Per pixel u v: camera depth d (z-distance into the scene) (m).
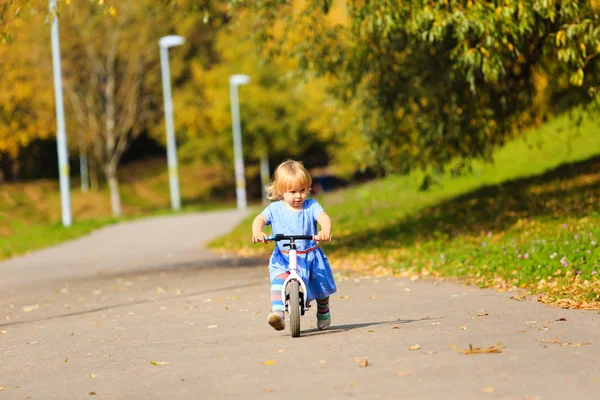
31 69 110.19
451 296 23.53
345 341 16.55
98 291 32.44
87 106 129.38
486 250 30.27
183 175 168.75
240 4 36.34
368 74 40.28
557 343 14.90
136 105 133.25
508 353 14.15
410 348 15.11
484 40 29.42
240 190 125.88
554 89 42.06
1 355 18.97
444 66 38.47
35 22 104.25
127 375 14.94
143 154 186.50
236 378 13.72
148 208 145.75
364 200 69.44
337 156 125.50
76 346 19.45
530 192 47.69
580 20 28.86
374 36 37.72
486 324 17.70
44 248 62.16
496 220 39.91
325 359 14.72
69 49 115.50
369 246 40.78
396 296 24.52
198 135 147.88
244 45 136.25
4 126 113.62
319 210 17.67
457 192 61.28
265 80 141.12
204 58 148.25
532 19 28.11
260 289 28.77
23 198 142.00
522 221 36.81
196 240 60.69
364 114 43.09
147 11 121.00
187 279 34.50
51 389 14.30
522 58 38.31
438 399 11.41
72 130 128.50
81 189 152.38
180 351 17.19
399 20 30.55
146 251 53.81
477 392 11.64
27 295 33.00
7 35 25.88
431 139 40.81
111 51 123.56
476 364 13.40
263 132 142.38
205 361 15.63
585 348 14.30
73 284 36.12
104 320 24.00
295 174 17.27
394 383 12.48
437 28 28.47
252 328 19.88
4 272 45.09
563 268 24.58
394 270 31.20
